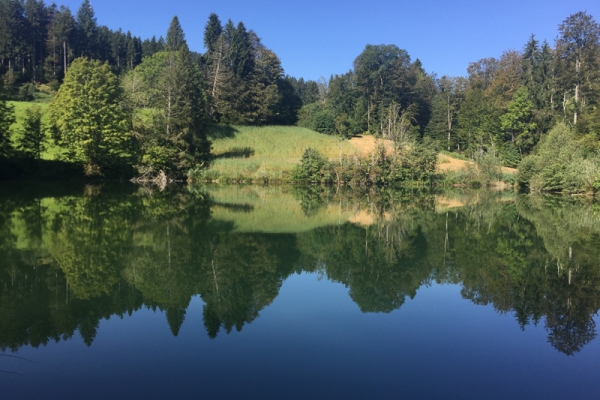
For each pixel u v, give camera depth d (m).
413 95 75.19
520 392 4.15
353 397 3.98
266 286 7.63
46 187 26.75
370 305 6.71
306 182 40.00
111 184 31.39
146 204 19.80
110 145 32.84
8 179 29.12
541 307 6.72
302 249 10.90
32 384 4.17
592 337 5.55
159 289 7.25
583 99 46.22
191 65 51.38
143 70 65.62
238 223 14.95
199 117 41.94
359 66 73.44
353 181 38.88
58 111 32.81
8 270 8.12
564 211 20.19
